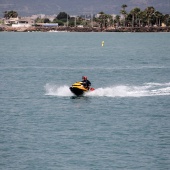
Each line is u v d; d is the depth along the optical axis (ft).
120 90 420.77
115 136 280.72
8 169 236.22
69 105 360.28
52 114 331.57
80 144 266.57
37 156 250.37
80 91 386.93
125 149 260.01
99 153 254.06
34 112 337.72
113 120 315.99
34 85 461.37
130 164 240.94
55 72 570.46
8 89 435.53
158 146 264.72
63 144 266.57
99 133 285.84
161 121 314.35
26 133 285.43
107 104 363.56
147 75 541.75
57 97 390.83
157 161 245.04
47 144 266.57
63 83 480.64
